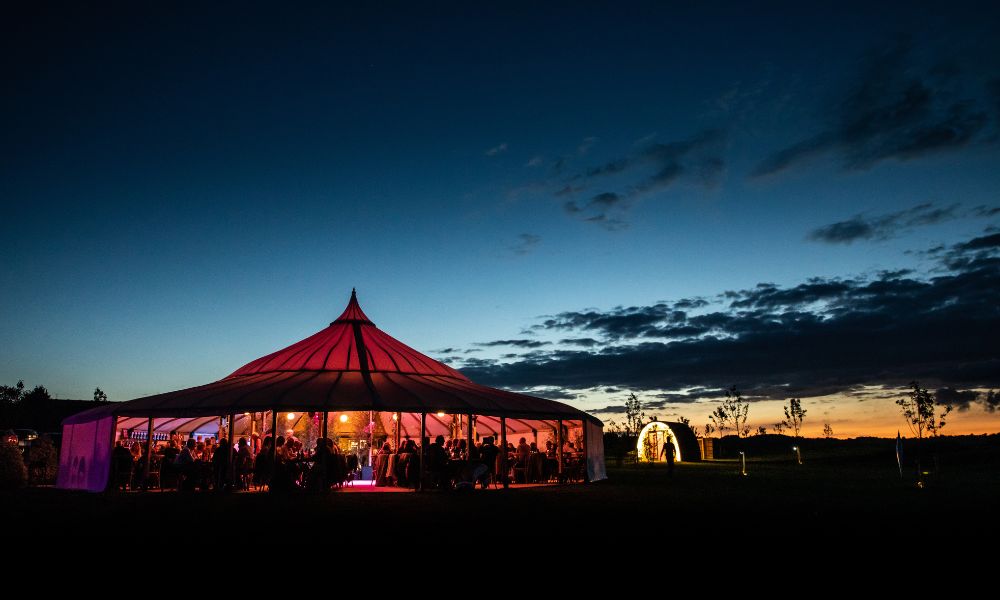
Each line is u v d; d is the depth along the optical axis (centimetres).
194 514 1309
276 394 1944
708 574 778
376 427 2556
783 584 730
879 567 819
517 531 1101
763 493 1841
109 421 1931
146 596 671
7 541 986
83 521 1202
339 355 2323
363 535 1053
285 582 733
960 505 1519
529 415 2192
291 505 1483
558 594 686
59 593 682
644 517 1287
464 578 755
